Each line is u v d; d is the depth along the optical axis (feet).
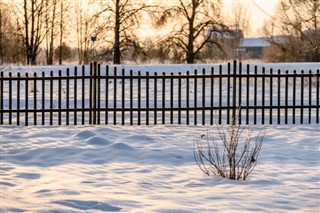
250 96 95.30
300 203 28.12
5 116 67.92
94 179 33.86
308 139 50.65
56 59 200.23
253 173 36.40
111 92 101.81
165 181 33.76
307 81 110.63
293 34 157.17
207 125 58.95
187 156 42.19
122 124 58.54
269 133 53.67
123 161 40.57
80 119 64.49
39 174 35.32
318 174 36.14
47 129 54.39
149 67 123.75
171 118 59.16
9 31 180.96
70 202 26.58
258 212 26.00
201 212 25.61
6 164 38.99
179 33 164.86
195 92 58.95
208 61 169.58
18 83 57.57
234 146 38.86
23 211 24.64
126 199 28.07
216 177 34.96
